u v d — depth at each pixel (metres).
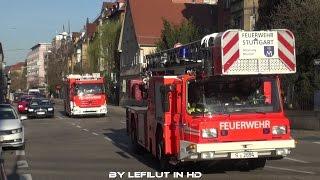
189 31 50.16
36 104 43.97
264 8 38.53
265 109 12.28
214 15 68.56
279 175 12.71
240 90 12.33
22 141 19.55
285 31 12.27
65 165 15.20
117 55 80.94
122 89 76.88
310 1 29.70
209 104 12.12
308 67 30.58
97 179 12.59
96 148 19.89
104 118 41.84
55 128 31.30
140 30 69.81
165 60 15.67
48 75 130.88
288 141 12.20
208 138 11.86
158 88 13.96
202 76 12.21
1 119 20.16
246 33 12.05
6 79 99.50
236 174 12.96
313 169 13.75
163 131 13.38
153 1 72.88
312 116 28.52
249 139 12.04
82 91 43.09
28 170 14.23
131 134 18.48
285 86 30.94
